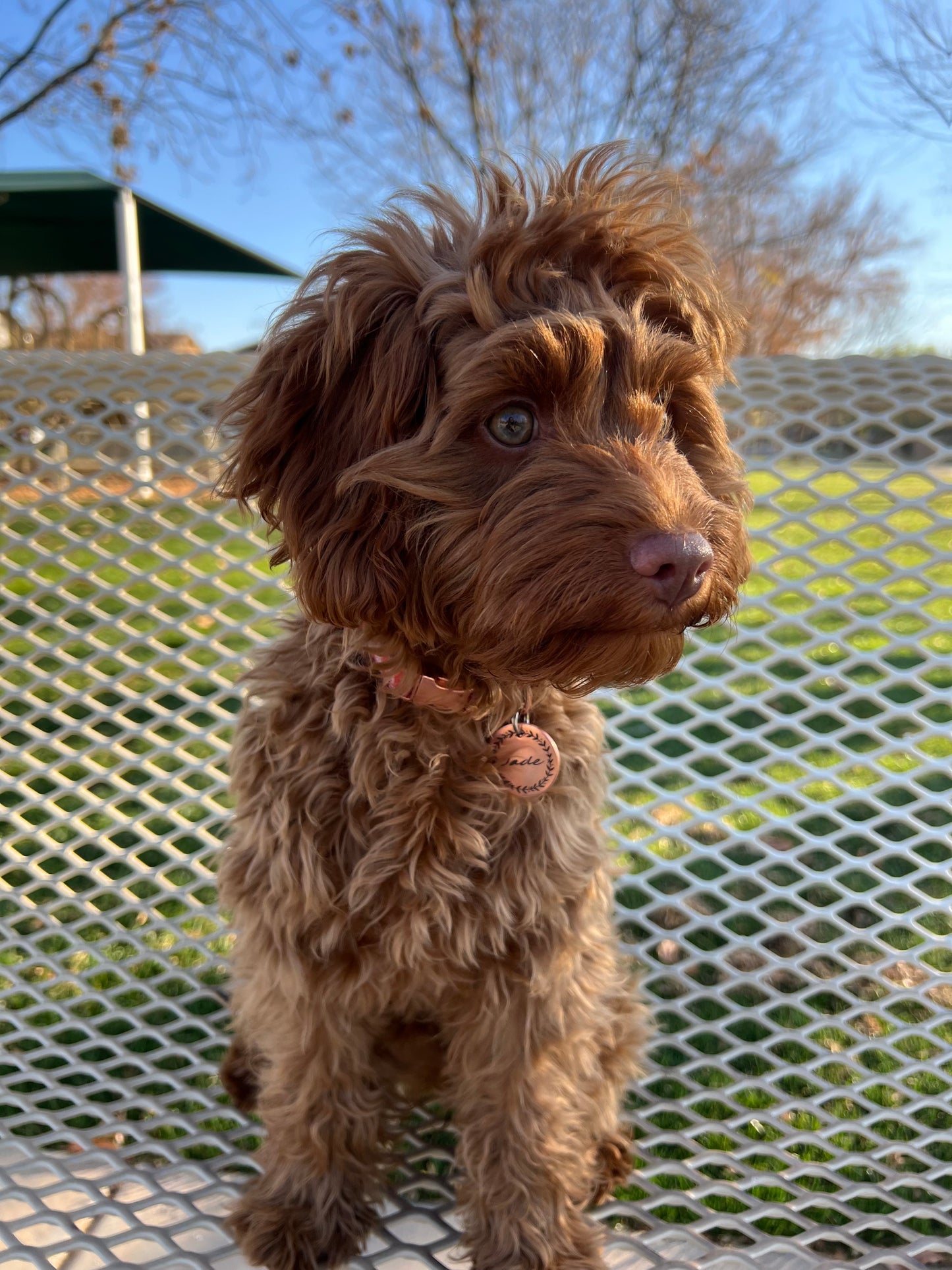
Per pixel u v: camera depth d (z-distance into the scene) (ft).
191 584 2.01
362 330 1.24
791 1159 1.57
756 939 1.80
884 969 1.90
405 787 1.33
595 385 1.16
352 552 1.22
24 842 2.60
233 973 1.63
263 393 1.28
